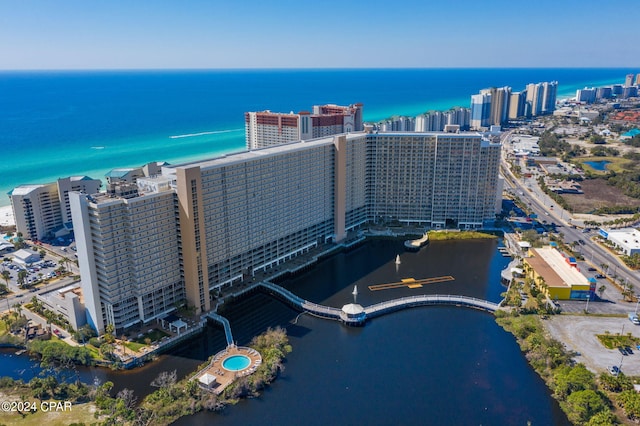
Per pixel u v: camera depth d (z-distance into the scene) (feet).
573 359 631.97
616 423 515.50
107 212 630.33
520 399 573.74
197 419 530.68
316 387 589.32
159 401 545.03
